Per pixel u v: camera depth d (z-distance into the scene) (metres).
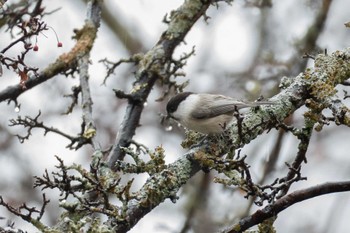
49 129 8.93
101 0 10.48
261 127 7.59
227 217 12.05
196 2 10.54
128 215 6.64
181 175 7.21
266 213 6.77
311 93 7.73
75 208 6.66
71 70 9.86
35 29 6.82
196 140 8.44
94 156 8.01
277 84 13.41
